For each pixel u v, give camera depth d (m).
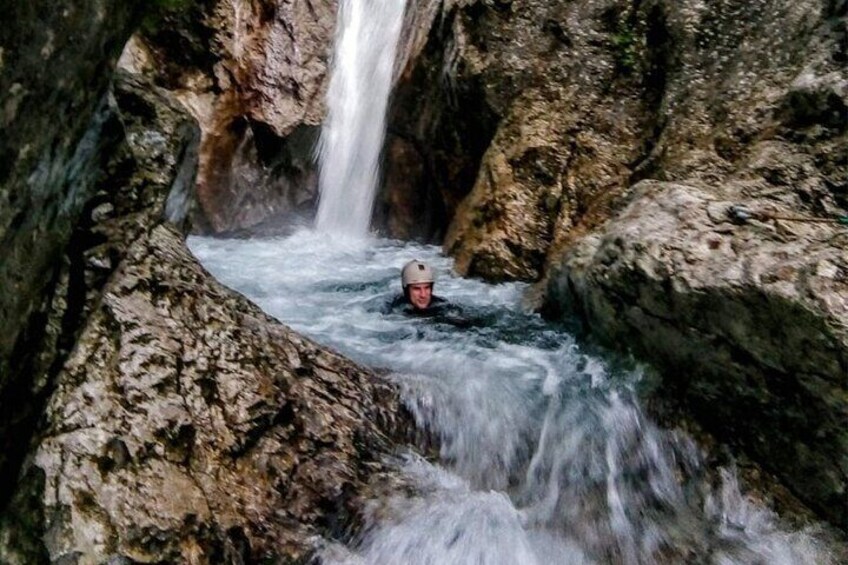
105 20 2.39
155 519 2.60
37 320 2.61
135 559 2.48
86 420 2.71
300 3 8.99
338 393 3.63
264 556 2.83
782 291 3.15
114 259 3.23
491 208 6.79
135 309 3.15
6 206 2.17
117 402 2.83
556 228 6.37
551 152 6.68
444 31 7.98
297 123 8.89
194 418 2.99
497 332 5.09
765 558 3.20
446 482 3.54
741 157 4.97
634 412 3.88
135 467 2.70
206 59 8.53
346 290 6.41
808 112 4.68
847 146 4.29
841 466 3.12
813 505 3.31
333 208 9.35
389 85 8.80
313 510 3.09
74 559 2.38
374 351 4.70
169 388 3.00
